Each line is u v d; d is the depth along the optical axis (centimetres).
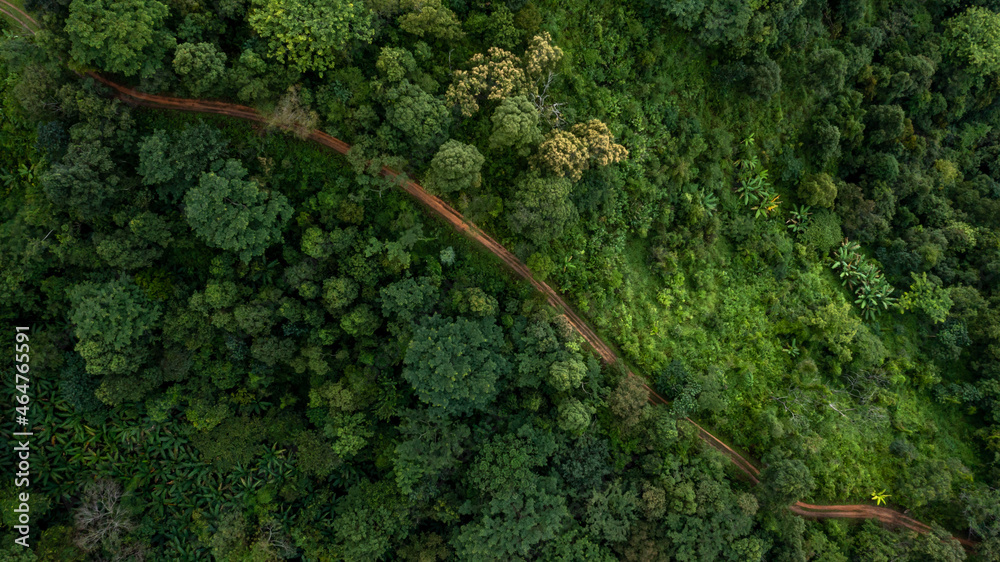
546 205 3022
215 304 2939
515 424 3272
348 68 2833
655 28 3444
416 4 2817
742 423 3738
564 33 3294
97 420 3014
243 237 2788
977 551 3662
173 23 2636
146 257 2845
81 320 2703
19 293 2783
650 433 3325
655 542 3209
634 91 3541
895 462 3916
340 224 3092
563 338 3262
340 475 3434
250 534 3241
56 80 2566
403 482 3167
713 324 3844
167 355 3003
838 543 3666
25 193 2792
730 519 3281
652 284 3766
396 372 3338
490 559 3095
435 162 2869
